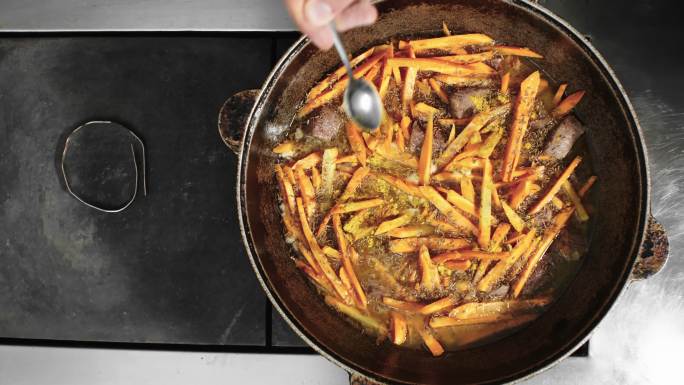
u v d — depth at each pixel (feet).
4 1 2.98
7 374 2.90
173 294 2.89
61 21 2.97
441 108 2.71
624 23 2.81
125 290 2.91
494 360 2.64
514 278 2.65
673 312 2.73
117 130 2.92
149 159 2.92
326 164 2.66
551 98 2.69
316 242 2.64
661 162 2.78
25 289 2.94
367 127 2.45
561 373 2.75
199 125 2.92
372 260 2.68
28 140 2.96
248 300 2.88
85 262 2.92
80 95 2.96
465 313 2.63
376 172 2.68
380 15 2.62
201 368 2.85
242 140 2.50
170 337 2.89
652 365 2.73
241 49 2.92
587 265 2.65
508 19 2.59
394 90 2.71
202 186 2.91
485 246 2.62
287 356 2.84
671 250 2.75
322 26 2.39
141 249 2.91
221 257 2.89
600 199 2.66
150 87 2.94
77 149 2.93
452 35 2.69
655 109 2.79
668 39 2.80
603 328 2.75
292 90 2.66
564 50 2.58
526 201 2.66
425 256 2.61
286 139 2.74
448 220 2.66
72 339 2.92
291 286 2.67
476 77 2.70
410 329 2.67
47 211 2.94
